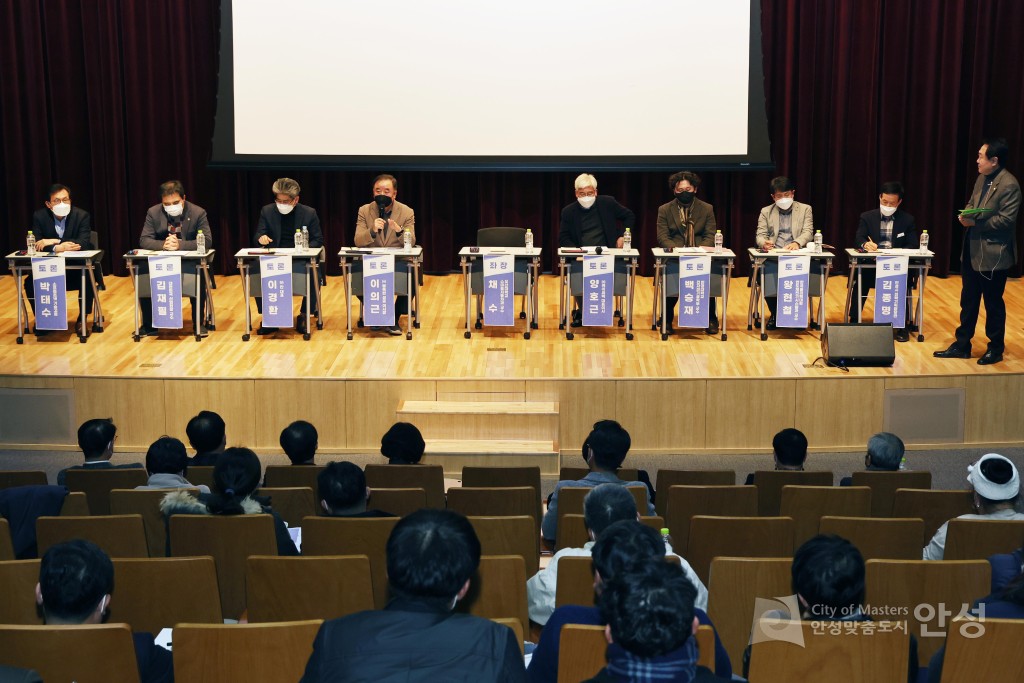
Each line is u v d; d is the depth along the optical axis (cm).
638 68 948
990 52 989
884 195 812
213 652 266
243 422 723
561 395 721
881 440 528
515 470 530
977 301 750
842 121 991
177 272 784
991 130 997
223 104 953
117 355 766
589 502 350
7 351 775
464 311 899
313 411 722
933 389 724
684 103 951
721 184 1013
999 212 728
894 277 784
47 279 776
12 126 999
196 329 804
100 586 273
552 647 266
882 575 326
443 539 219
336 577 327
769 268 807
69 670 264
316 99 953
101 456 502
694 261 788
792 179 1014
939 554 398
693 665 207
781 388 719
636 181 1021
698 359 762
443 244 1024
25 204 1013
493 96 955
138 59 987
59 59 995
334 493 395
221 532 383
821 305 807
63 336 814
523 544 394
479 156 964
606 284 795
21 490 432
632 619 205
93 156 1003
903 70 985
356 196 1028
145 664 278
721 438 726
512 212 1019
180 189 815
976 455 721
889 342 736
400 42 947
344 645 205
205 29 995
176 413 722
